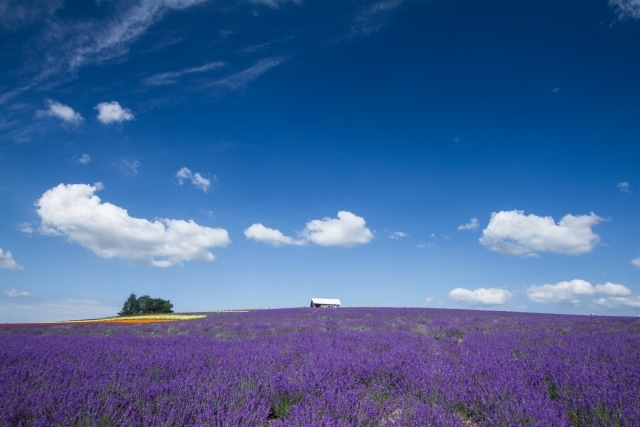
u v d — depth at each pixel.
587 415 3.42
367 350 7.23
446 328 13.77
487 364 5.40
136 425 3.18
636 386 4.07
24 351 7.20
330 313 26.02
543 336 10.49
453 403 3.87
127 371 5.04
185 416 3.29
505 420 3.34
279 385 4.24
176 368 5.39
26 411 3.37
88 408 3.44
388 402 3.89
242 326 16.41
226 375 4.76
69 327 19.17
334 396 3.79
